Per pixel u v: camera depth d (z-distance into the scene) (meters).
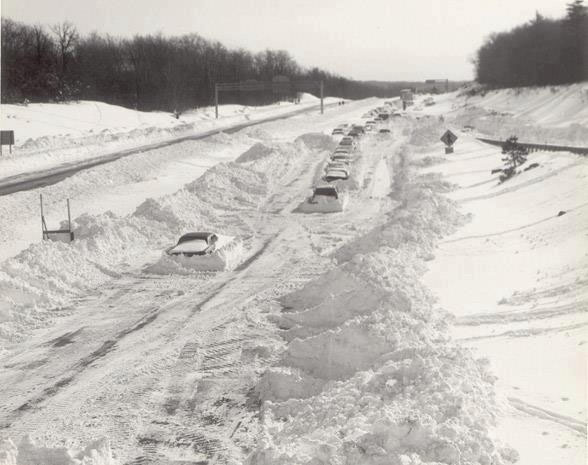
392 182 47.28
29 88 95.44
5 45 97.19
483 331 16.20
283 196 42.88
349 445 9.84
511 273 20.95
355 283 19.70
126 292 22.47
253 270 25.28
